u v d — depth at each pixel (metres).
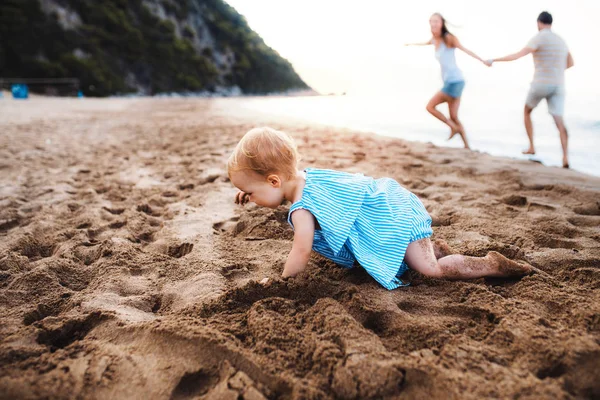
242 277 2.00
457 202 3.10
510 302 1.57
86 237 2.52
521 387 1.11
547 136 6.62
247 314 1.58
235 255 2.25
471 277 1.83
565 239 2.24
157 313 1.73
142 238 2.63
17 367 1.29
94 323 1.58
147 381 1.24
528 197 3.18
